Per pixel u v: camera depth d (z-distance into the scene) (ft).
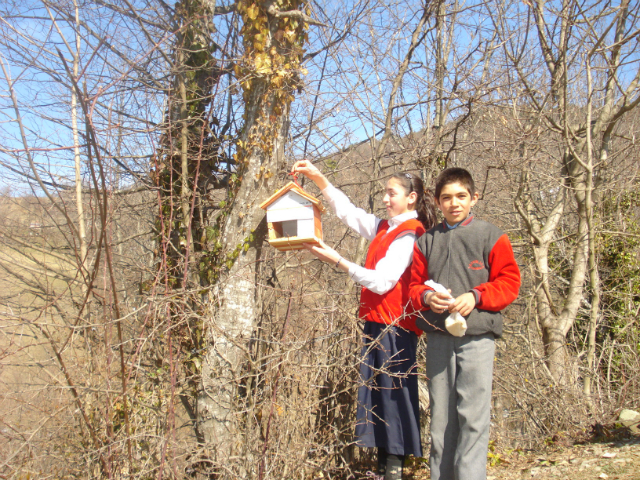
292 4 11.02
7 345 10.16
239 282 10.72
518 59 14.62
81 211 12.98
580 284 16.66
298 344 8.95
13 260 13.33
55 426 9.45
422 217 10.23
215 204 13.24
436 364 8.48
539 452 12.17
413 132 16.43
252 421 9.75
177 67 10.96
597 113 20.83
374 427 9.20
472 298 7.99
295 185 9.23
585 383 14.02
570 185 16.84
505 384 14.29
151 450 9.34
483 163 17.35
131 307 12.30
